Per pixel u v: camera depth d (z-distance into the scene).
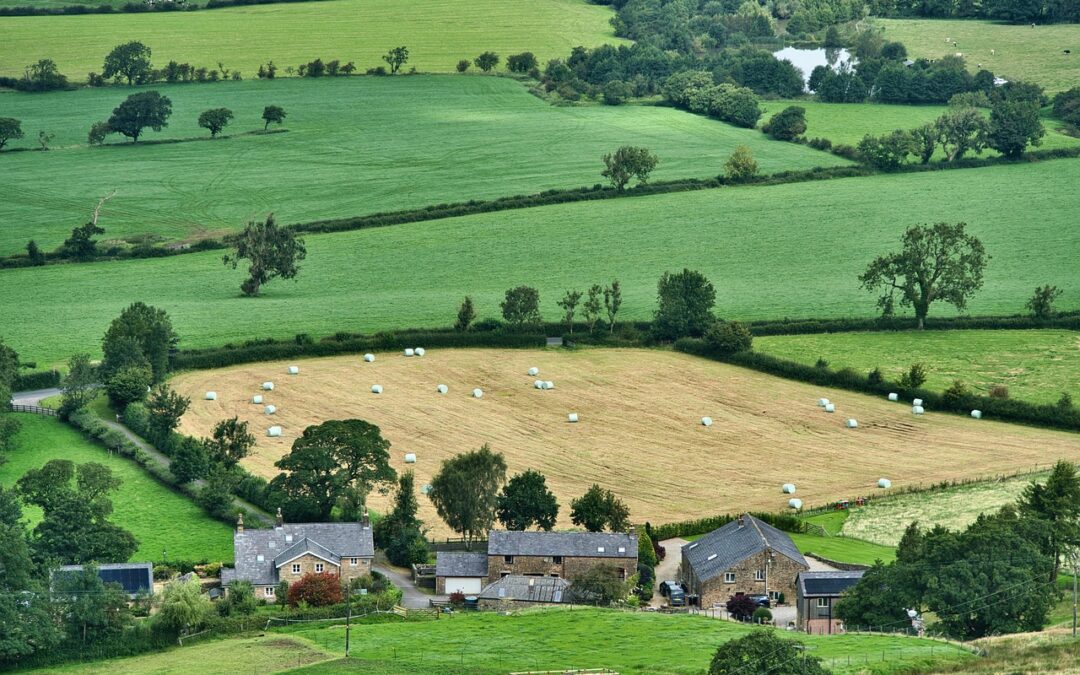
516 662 177.00
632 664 174.25
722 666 154.50
